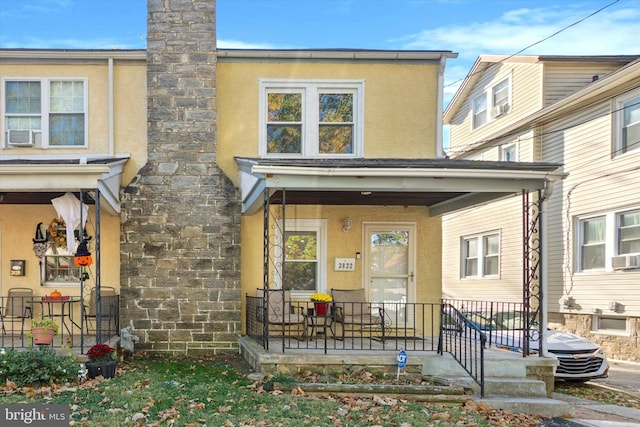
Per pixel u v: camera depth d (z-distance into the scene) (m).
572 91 15.41
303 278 10.70
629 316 12.70
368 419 5.96
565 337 10.21
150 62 10.17
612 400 8.50
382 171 7.76
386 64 10.77
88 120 10.32
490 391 7.64
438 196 9.88
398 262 10.98
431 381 7.64
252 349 8.48
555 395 8.77
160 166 10.05
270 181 7.78
